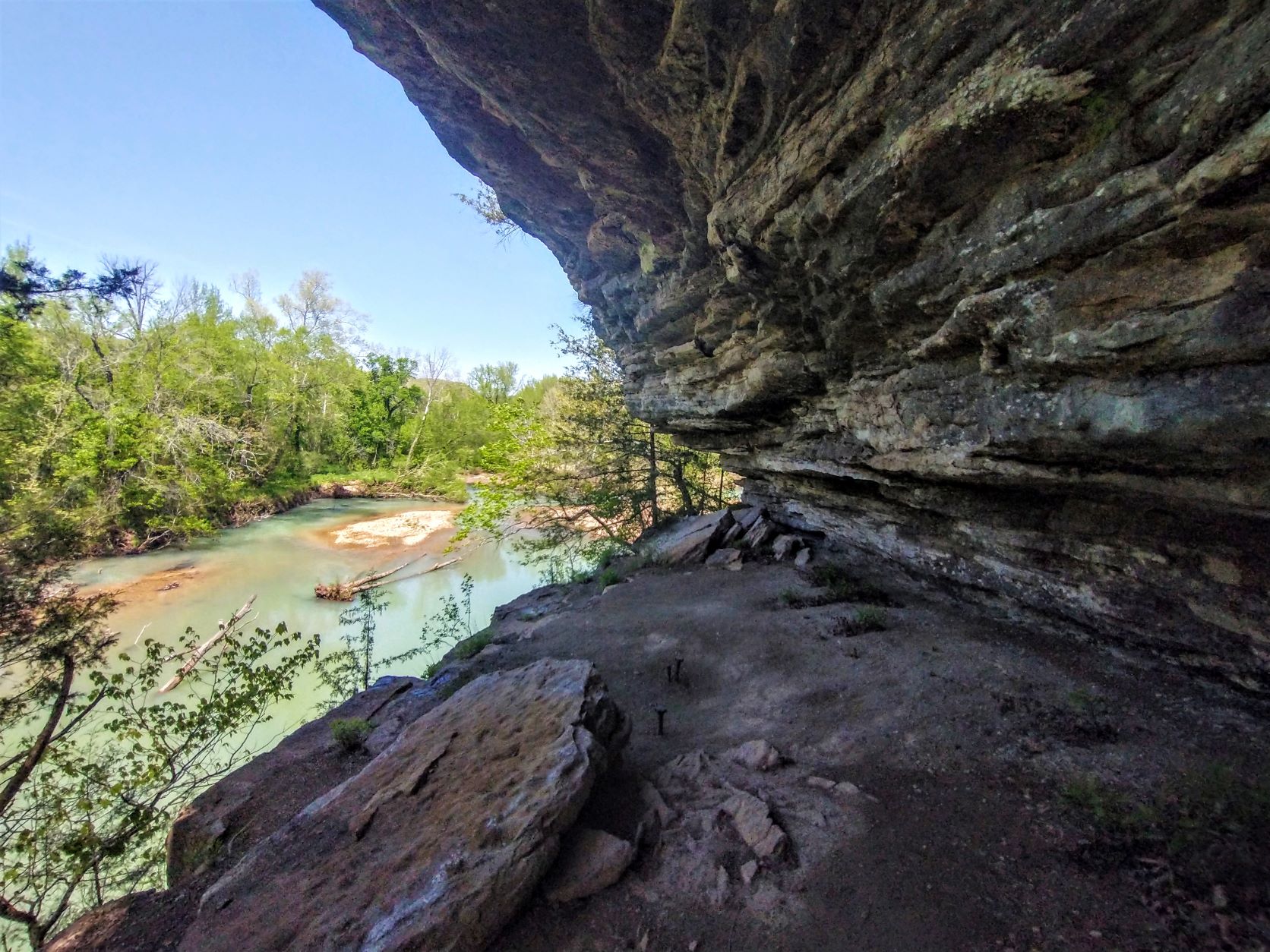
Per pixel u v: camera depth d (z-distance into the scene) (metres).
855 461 9.07
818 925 4.06
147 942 4.90
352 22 8.58
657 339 12.96
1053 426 5.01
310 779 7.55
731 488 27.69
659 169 8.64
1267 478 4.05
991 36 4.13
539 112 8.03
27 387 21.66
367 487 46.78
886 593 11.16
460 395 63.72
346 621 16.33
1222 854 3.99
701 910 4.27
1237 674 5.41
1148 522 5.65
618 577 15.61
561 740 5.54
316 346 47.88
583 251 13.47
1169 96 3.46
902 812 5.10
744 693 8.23
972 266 5.07
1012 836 4.62
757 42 5.62
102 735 12.71
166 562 26.00
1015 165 4.50
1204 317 3.60
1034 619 7.99
